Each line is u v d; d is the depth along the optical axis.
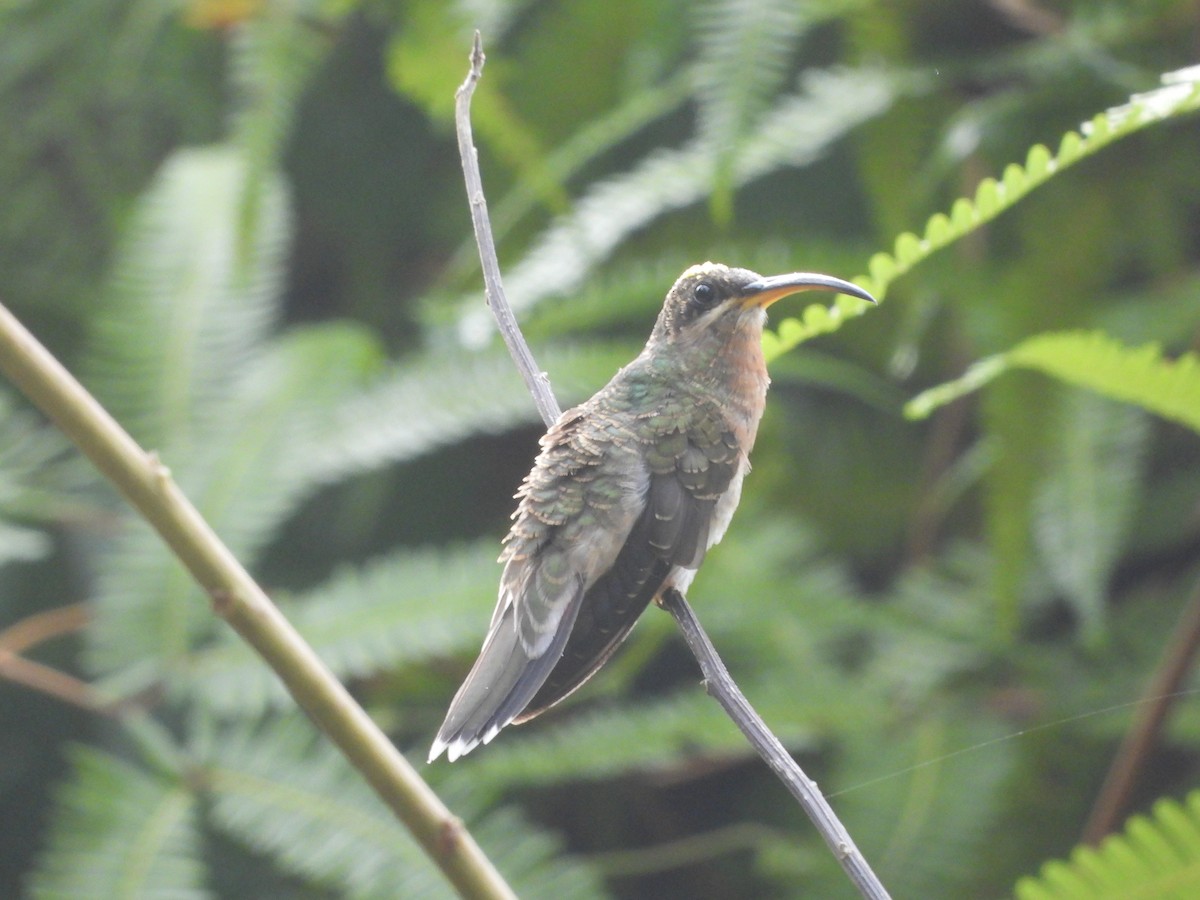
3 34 10.86
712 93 7.78
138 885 7.41
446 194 11.38
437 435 8.96
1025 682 8.62
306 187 11.71
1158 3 8.67
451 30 8.83
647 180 8.38
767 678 8.73
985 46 9.61
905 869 7.84
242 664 8.37
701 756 9.73
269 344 10.06
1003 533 8.40
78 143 11.20
